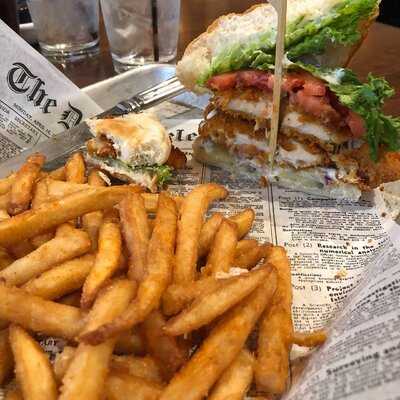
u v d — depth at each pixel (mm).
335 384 190
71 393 187
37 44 539
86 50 510
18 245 263
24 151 344
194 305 210
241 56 352
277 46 314
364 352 195
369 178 337
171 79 418
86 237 247
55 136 359
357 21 345
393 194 342
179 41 527
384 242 291
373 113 318
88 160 359
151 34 469
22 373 200
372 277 248
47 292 229
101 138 355
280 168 358
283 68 342
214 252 255
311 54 357
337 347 210
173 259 239
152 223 269
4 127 365
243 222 288
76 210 260
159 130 353
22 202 277
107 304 209
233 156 374
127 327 199
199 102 439
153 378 211
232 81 362
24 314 215
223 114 378
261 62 348
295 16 346
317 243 299
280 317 225
